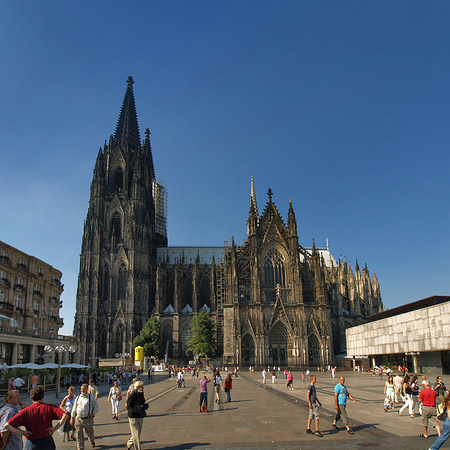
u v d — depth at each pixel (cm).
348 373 9988
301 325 11500
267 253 12431
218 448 2067
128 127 16300
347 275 14412
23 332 7812
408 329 8738
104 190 14738
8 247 8469
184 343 13950
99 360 12325
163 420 3006
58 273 10481
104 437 2431
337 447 2047
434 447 1803
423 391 2311
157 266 14762
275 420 2888
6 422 1414
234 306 11494
